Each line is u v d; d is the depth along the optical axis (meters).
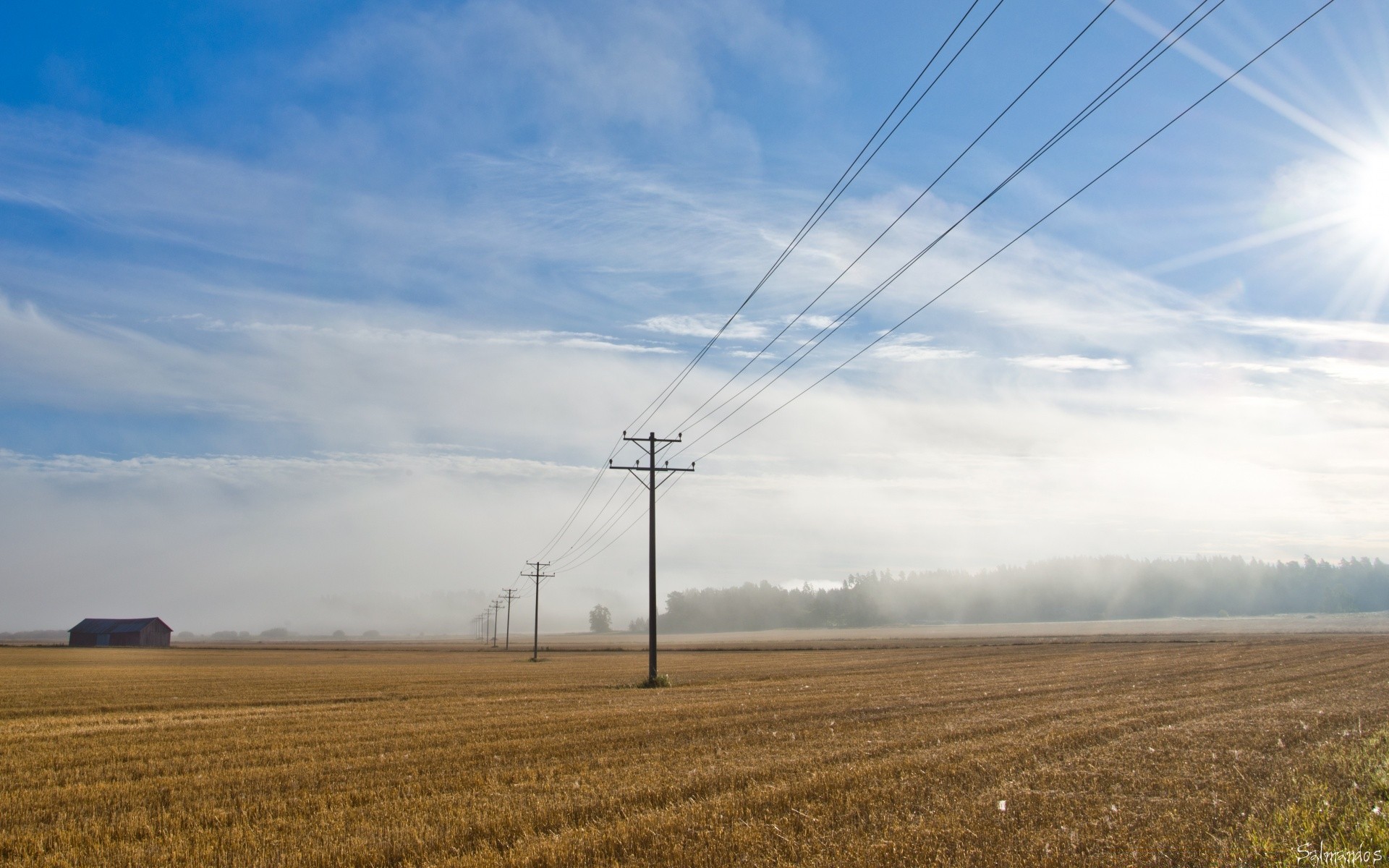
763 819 12.99
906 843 11.37
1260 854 10.77
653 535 53.25
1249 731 22.27
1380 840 10.97
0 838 13.46
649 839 11.98
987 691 38.41
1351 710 26.81
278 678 61.03
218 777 18.34
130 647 160.50
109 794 16.73
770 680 53.00
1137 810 13.22
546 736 23.64
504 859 11.25
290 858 11.73
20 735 26.72
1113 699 32.59
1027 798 14.07
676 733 23.78
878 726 24.64
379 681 56.97
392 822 13.54
